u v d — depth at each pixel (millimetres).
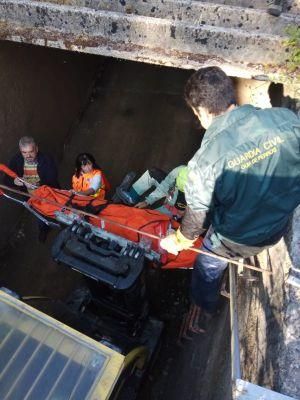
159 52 3562
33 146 4043
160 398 4027
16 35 3844
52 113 6070
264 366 2195
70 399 2006
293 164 1959
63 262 3117
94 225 3367
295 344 2068
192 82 1929
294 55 3199
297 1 3098
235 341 2230
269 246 2361
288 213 2148
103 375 2082
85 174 4203
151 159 6355
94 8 3533
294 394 1946
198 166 1922
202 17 3305
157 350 4301
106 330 3830
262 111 1935
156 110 6934
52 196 3561
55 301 3844
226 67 3459
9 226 5469
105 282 3016
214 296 3086
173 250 2441
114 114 6945
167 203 3697
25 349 2170
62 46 3789
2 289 2465
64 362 2131
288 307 2186
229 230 2225
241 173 1923
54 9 3584
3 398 2018
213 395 2816
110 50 3676
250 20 3205
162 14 3395
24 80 5184
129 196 4164
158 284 4969
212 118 1958
